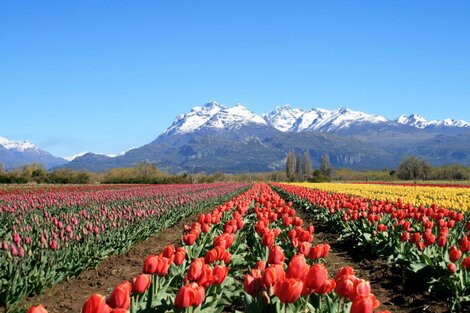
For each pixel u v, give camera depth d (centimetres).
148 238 1742
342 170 17025
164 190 4531
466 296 905
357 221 1650
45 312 364
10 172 9212
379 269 1264
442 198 2853
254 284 530
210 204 3266
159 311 596
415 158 10875
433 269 1022
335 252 1573
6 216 1916
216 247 779
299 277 529
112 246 1334
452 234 1354
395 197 3112
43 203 2297
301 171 16350
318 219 2344
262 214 1413
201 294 516
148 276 559
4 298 813
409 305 968
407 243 1226
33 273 932
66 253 1084
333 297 593
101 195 3117
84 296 998
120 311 420
